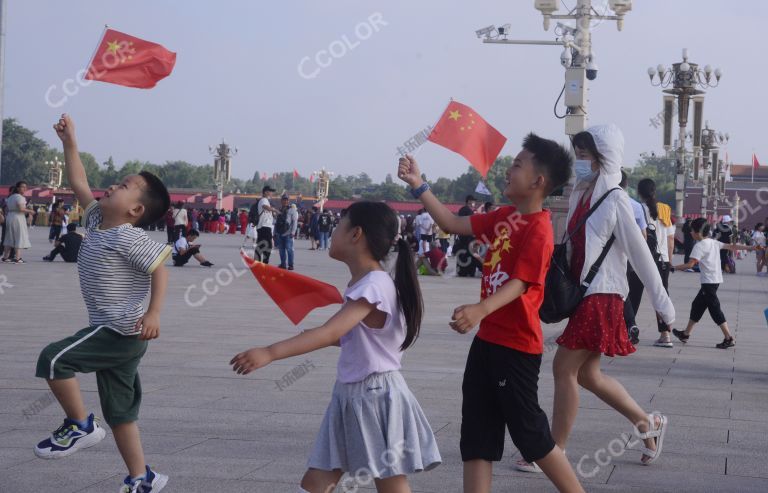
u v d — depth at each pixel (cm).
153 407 675
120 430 448
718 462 557
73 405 444
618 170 549
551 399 737
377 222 370
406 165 475
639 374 883
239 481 494
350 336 368
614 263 532
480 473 430
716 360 993
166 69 520
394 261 376
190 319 1254
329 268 2467
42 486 480
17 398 691
